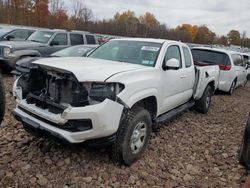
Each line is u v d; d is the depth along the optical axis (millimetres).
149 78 4188
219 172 4141
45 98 3699
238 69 11141
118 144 3738
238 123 6684
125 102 3617
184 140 5168
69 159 3967
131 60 4758
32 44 10000
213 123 6441
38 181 3457
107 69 3805
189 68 5793
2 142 4355
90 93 3443
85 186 3459
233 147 5059
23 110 3980
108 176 3693
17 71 7105
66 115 3385
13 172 3594
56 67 3600
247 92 12328
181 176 3934
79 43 11734
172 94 5078
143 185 3611
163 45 4934
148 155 4387
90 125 3416
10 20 39250
